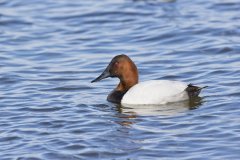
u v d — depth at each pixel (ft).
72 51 62.75
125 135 40.14
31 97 49.34
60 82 53.36
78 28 70.28
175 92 45.93
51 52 62.54
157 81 47.01
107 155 37.24
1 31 69.97
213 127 40.75
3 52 62.95
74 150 38.01
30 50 63.36
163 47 62.90
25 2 80.12
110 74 48.49
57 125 42.57
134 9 75.10
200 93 48.24
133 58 59.67
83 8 76.59
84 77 54.65
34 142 39.52
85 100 48.03
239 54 58.90
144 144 38.52
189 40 64.13
